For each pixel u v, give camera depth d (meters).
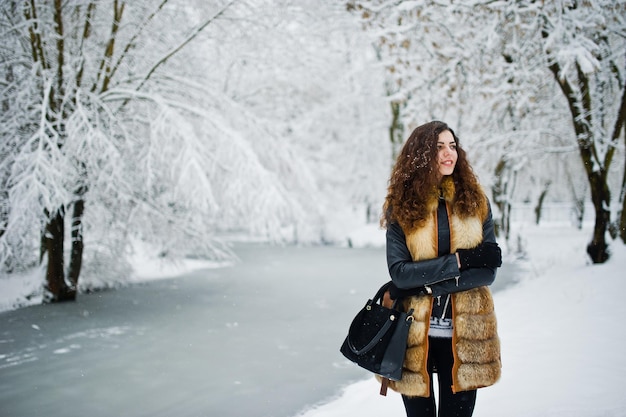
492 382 2.01
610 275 7.70
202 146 9.42
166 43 10.99
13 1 9.35
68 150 8.95
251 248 23.80
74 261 10.72
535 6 8.38
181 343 7.10
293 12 11.15
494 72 10.19
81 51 9.73
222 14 10.66
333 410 3.88
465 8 8.98
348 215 27.44
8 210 8.92
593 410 2.91
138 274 14.35
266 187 9.90
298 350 6.67
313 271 15.16
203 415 4.50
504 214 20.25
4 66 9.71
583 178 23.84
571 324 5.50
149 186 9.36
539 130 13.48
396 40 9.45
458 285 1.99
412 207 2.10
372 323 2.10
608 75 10.14
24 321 8.55
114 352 6.68
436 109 11.10
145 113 10.73
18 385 5.44
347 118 26.84
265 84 16.86
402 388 2.04
